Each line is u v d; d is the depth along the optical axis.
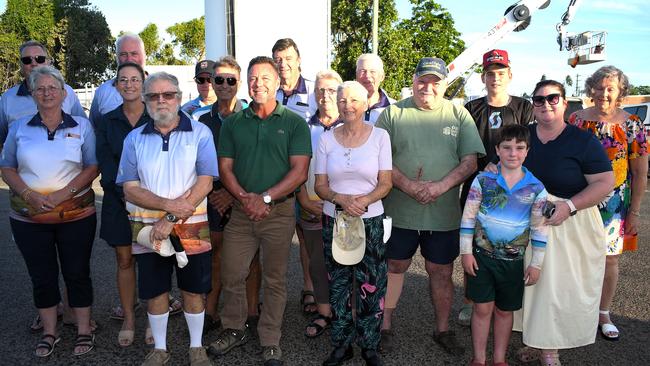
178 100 3.09
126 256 3.53
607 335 3.65
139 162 3.03
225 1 11.37
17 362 3.34
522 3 11.20
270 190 3.20
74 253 3.45
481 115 3.89
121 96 3.70
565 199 3.09
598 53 12.71
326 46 11.67
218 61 3.78
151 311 3.15
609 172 3.03
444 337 3.54
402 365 3.31
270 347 3.31
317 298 3.82
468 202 3.07
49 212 3.30
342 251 3.13
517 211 2.95
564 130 3.15
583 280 3.08
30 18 41.19
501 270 3.00
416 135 3.48
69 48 39.38
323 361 3.37
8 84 40.47
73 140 3.41
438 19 20.16
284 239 3.33
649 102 11.66
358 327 3.29
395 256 3.55
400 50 19.00
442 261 3.49
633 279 4.94
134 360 3.39
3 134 3.90
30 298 4.46
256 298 3.93
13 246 6.17
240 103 4.01
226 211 3.58
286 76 4.34
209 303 3.86
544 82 3.11
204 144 3.12
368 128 3.25
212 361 3.36
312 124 3.97
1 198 9.38
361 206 3.05
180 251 2.95
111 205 3.48
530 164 3.20
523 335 3.19
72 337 3.74
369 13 18.91
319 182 3.26
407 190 3.38
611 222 3.61
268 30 11.31
